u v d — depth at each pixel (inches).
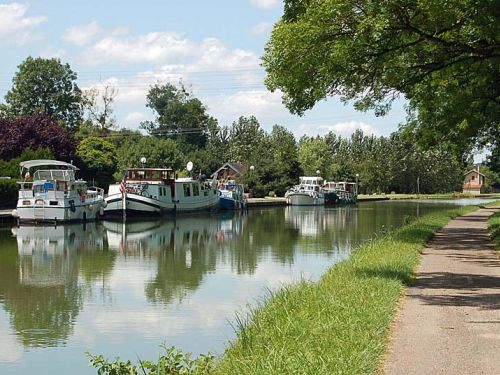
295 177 3816.4
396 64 679.1
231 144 5132.9
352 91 724.7
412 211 2652.6
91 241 1398.9
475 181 6274.6
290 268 933.8
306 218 2206.0
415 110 1278.3
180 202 2258.9
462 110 901.2
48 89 3639.3
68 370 466.0
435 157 5088.6
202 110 4960.6
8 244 1326.3
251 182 3671.3
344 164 4653.1
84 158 2829.7
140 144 3225.9
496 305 494.6
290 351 350.0
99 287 801.6
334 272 670.5
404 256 778.2
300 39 613.6
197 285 800.3
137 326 586.9
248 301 686.5
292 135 4758.9
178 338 539.5
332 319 418.6
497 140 1644.9
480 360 340.5
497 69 783.1
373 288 533.6
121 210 2031.3
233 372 333.7
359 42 597.3
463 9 616.4
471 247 958.4
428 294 545.6
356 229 1699.1
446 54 707.4
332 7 594.9
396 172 4975.4
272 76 651.5
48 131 2642.7
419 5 585.6
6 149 2534.5
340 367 313.0
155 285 807.7
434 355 350.0
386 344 372.8
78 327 587.5
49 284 828.0
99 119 3900.1
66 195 1770.4
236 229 1723.7
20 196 1760.6
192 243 1343.5
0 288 799.7
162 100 5012.3
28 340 546.9
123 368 352.8
